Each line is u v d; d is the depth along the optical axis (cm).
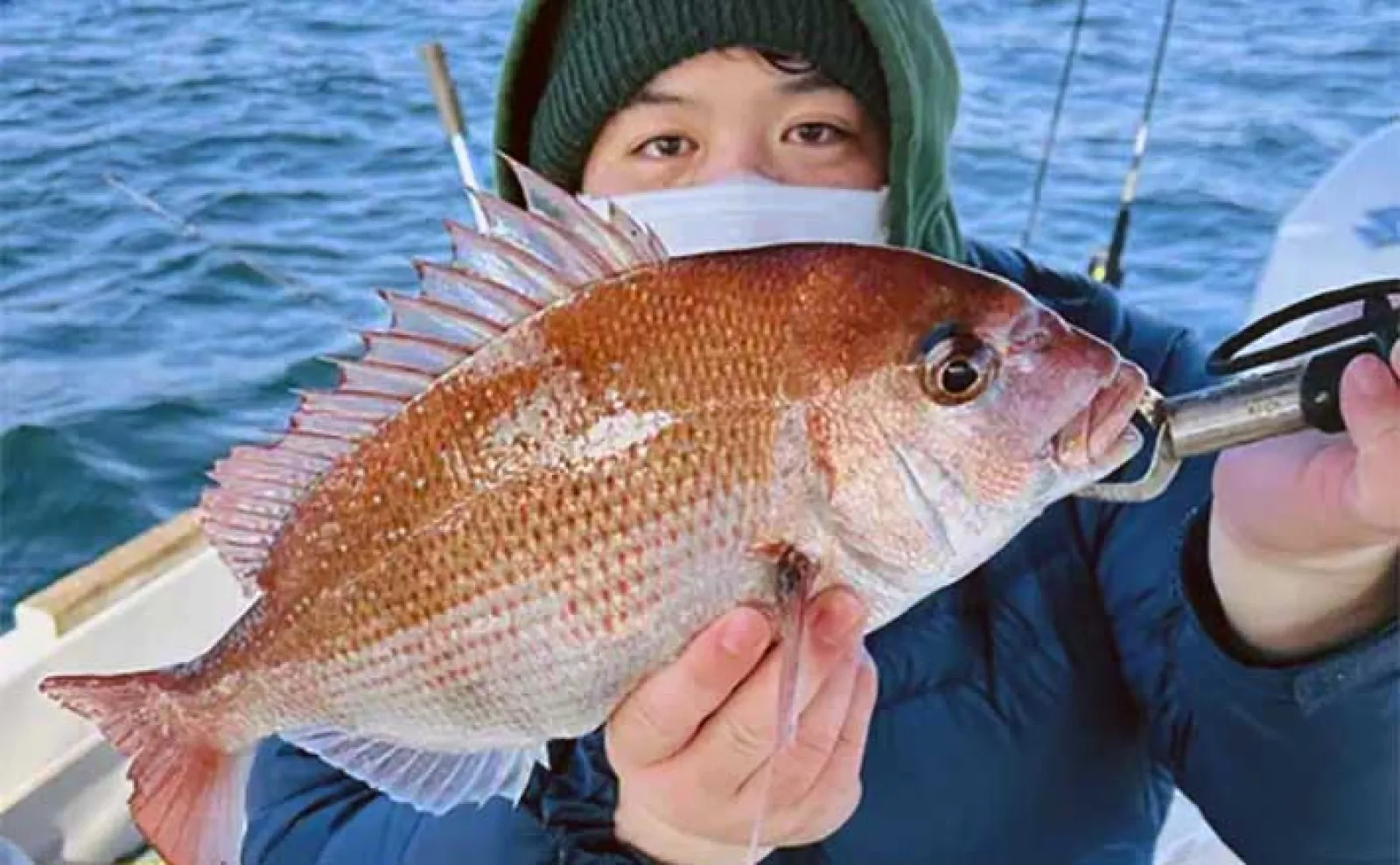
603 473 42
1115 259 88
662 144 58
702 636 40
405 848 50
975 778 54
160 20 360
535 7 60
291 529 45
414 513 44
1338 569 43
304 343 199
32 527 167
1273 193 214
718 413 41
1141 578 55
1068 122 238
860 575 42
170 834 47
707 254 43
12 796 87
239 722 47
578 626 42
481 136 268
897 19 56
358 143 273
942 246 63
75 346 200
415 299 44
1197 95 252
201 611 97
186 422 183
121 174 260
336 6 368
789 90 56
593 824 47
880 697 54
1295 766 48
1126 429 41
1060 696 55
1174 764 55
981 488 41
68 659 91
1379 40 280
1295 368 39
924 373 41
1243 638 47
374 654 44
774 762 41
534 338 43
